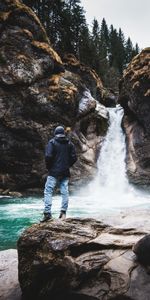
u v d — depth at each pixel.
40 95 26.64
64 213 8.22
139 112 28.05
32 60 27.06
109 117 31.42
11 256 9.07
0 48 26.48
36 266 6.46
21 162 26.77
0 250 10.55
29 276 6.54
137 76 27.95
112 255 6.14
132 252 6.09
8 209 18.66
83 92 29.84
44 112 26.69
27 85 26.50
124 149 29.38
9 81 26.11
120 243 6.35
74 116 28.08
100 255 6.18
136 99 28.08
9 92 26.27
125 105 30.55
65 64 33.44
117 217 8.26
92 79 34.56
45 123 26.81
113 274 5.77
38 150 26.81
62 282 6.13
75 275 6.00
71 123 27.78
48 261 6.35
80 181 27.28
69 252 6.35
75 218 7.36
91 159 28.19
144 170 27.38
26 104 26.42
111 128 30.61
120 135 30.44
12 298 6.70
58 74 28.91
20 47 26.98
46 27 47.59
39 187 27.39
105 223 7.34
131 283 5.58
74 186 27.06
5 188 26.83
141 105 27.77
